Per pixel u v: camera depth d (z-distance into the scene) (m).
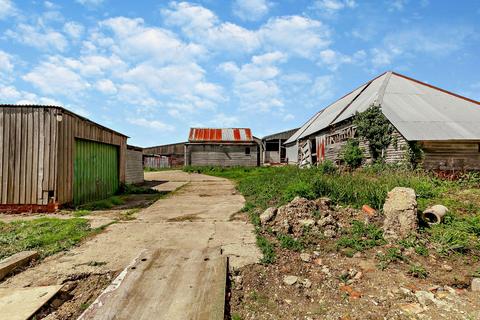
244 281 3.42
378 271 3.64
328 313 2.85
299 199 5.94
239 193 10.86
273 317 2.79
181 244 4.58
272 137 34.31
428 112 12.81
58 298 3.06
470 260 3.89
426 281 3.42
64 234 5.04
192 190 12.20
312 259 4.00
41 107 7.26
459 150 11.05
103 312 2.66
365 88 18.97
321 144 19.41
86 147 8.96
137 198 10.01
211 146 27.77
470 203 6.16
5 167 7.25
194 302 2.82
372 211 5.52
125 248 4.43
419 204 6.03
